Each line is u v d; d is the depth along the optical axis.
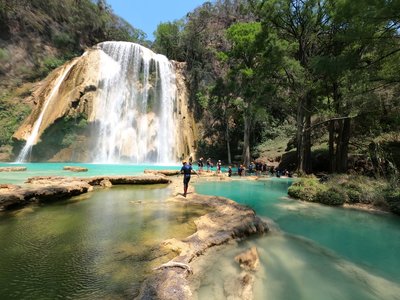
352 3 11.91
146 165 31.70
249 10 32.25
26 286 4.09
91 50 37.75
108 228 7.07
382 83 14.16
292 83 26.33
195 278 4.71
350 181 13.91
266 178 22.98
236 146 43.09
